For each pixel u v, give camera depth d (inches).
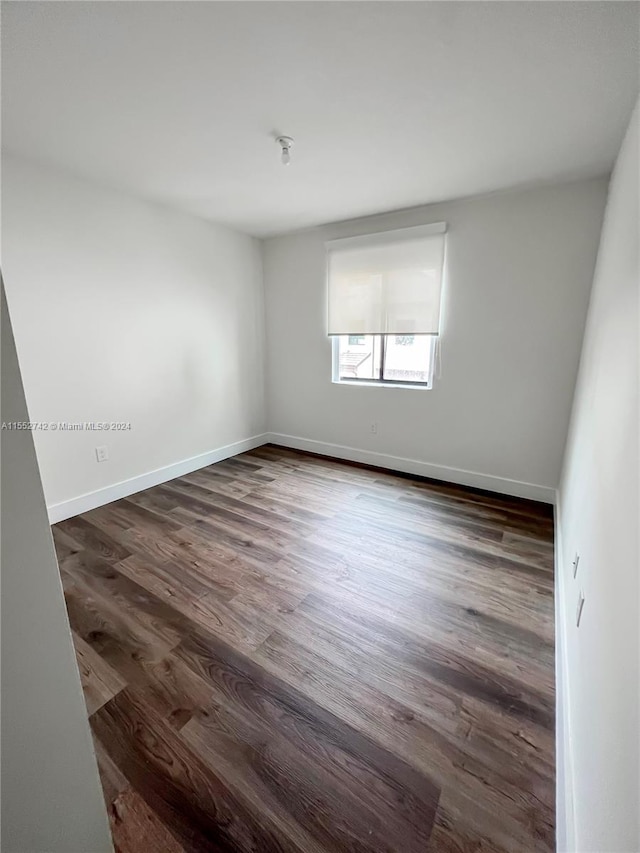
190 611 69.9
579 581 54.7
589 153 81.7
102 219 103.3
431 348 128.7
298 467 146.6
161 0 44.7
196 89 61.9
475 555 87.7
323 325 149.3
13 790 23.9
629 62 54.5
